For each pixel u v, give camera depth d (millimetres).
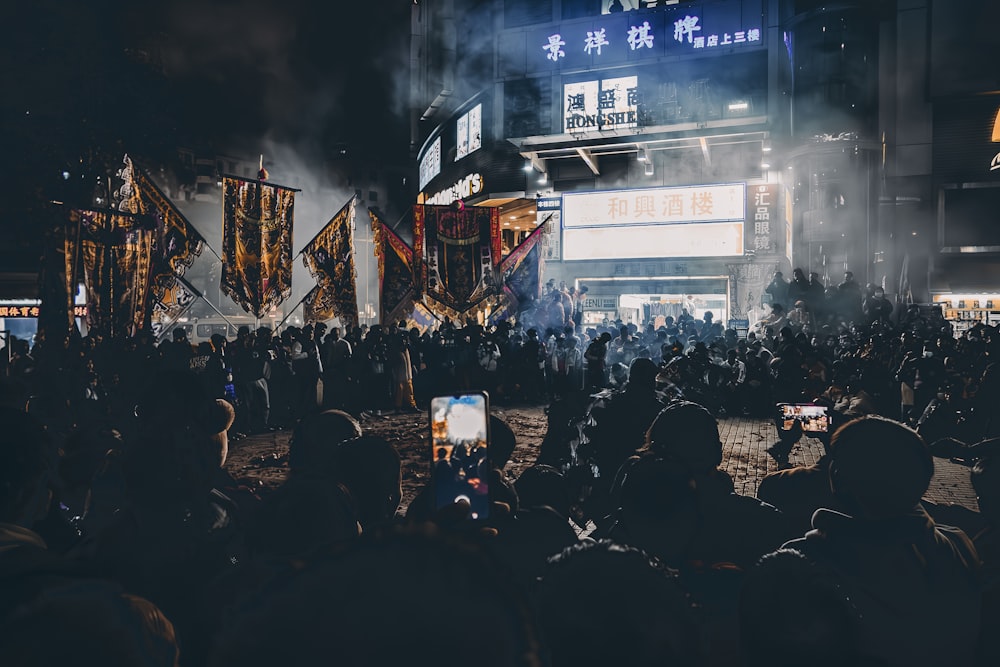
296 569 539
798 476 3355
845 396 6258
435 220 18531
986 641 1934
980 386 8406
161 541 2123
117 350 12906
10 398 3449
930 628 1871
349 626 472
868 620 1883
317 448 3020
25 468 1615
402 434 13844
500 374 19766
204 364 13273
